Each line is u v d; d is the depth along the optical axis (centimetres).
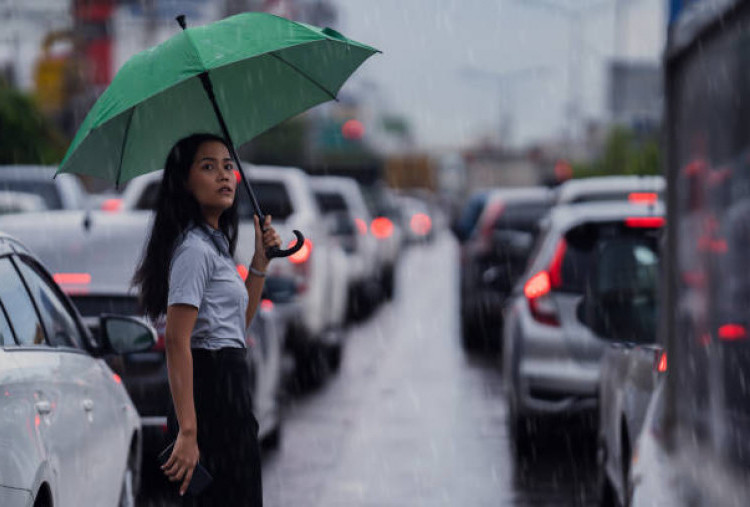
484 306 2302
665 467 630
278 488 1173
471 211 2903
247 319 727
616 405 929
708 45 607
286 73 773
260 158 7081
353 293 2928
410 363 2130
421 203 8700
